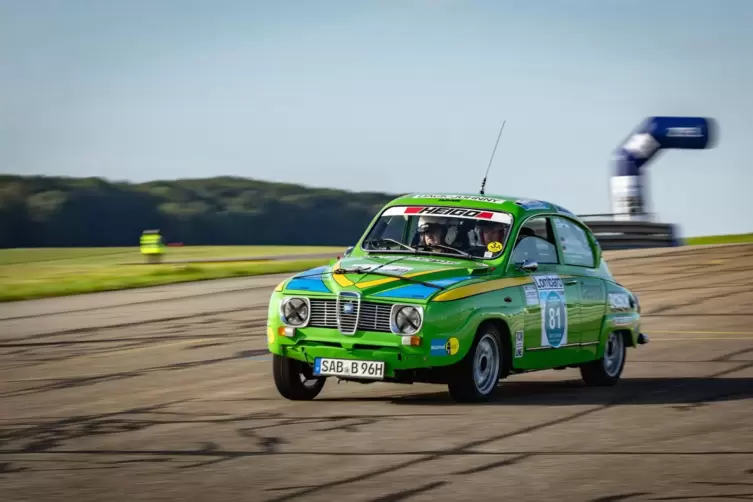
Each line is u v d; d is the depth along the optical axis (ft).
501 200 89.45
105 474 57.21
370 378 78.07
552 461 60.44
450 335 77.51
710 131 384.47
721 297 183.93
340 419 74.69
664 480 55.67
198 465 59.47
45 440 67.51
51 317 161.99
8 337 137.39
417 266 82.23
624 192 393.09
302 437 67.82
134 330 143.43
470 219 87.30
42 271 259.80
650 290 198.90
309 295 79.82
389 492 52.85
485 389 81.97
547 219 90.58
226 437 68.03
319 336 79.20
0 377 101.35
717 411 78.69
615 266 255.50
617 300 95.55
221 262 308.19
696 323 148.77
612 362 95.35
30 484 54.90
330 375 79.20
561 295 88.12
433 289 78.23
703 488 53.93
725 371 102.42
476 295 79.82
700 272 233.55
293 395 83.56
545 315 85.97
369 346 77.82
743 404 82.17
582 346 90.58
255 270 252.62
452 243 86.22
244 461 60.49
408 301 77.15
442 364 77.66
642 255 288.92
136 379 98.53
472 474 57.00
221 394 88.07
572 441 66.54
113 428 71.92
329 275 81.71
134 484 54.75
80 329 145.28
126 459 61.26
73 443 66.39
